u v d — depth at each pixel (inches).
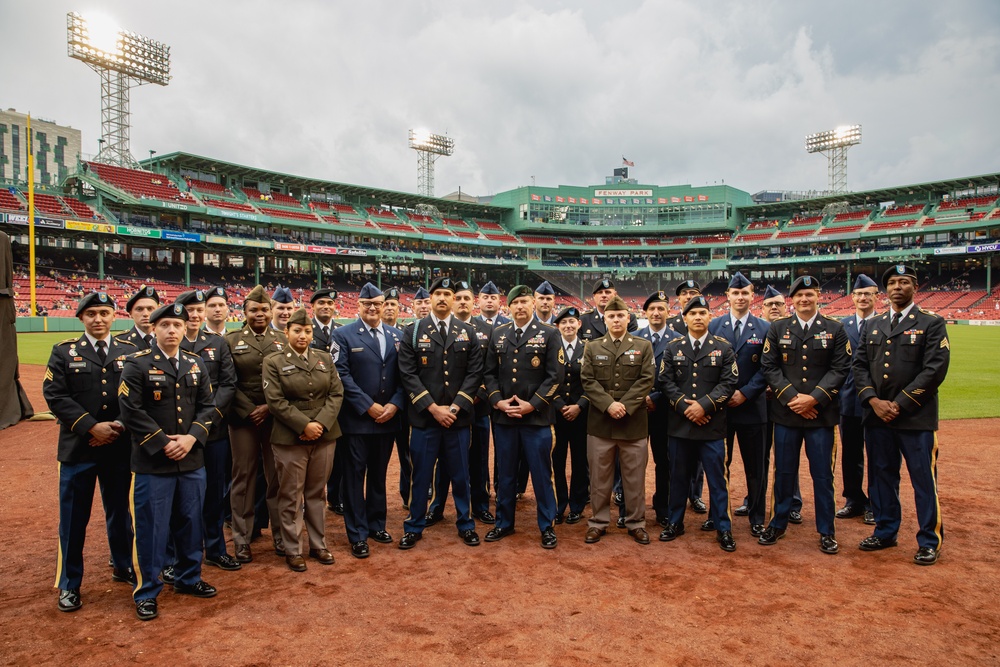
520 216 2866.6
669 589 193.5
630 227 2856.8
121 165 1919.3
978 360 895.7
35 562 220.5
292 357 220.5
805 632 164.4
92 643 162.7
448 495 319.3
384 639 162.7
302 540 251.0
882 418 224.1
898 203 2468.0
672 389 246.7
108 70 1879.9
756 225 2822.3
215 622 174.2
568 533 256.5
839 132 2701.8
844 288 2477.9
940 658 151.3
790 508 239.3
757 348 273.4
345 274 2465.6
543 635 163.8
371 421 244.8
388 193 2509.8
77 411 190.1
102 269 1712.6
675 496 245.6
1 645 161.9
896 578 201.2
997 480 314.7
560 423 280.7
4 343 447.5
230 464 269.3
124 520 202.8
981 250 2065.7
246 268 2194.9
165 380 190.9
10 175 4128.9
